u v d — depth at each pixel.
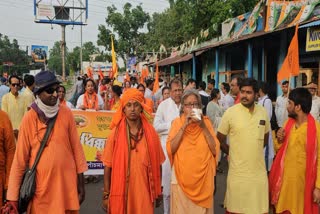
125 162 3.62
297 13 11.16
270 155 5.52
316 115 7.09
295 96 4.04
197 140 3.87
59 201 3.33
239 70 16.83
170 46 40.44
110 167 3.73
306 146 4.02
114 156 3.66
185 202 3.92
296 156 4.07
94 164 7.36
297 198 4.08
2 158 3.72
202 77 22.83
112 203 3.62
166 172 5.08
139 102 3.67
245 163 4.02
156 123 5.29
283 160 4.14
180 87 5.33
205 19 23.20
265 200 4.08
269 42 13.01
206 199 3.86
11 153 3.78
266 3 12.87
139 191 3.62
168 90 7.02
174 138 3.89
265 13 12.95
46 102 3.34
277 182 4.17
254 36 11.28
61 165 3.37
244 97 4.05
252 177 4.01
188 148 3.87
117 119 3.73
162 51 36.19
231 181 4.09
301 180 4.06
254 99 4.08
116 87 8.07
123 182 3.59
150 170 3.70
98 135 7.37
